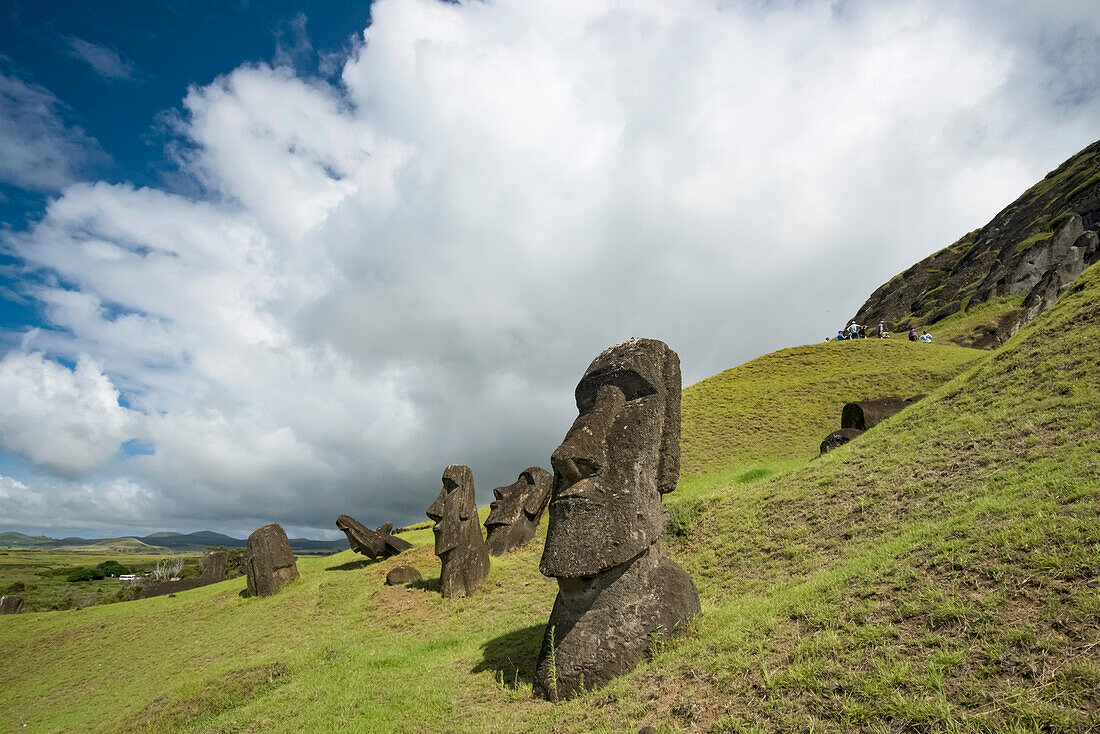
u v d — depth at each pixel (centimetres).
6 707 1385
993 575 554
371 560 2148
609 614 684
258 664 1044
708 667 570
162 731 871
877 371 3253
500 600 1363
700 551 1203
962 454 1118
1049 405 1131
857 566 727
